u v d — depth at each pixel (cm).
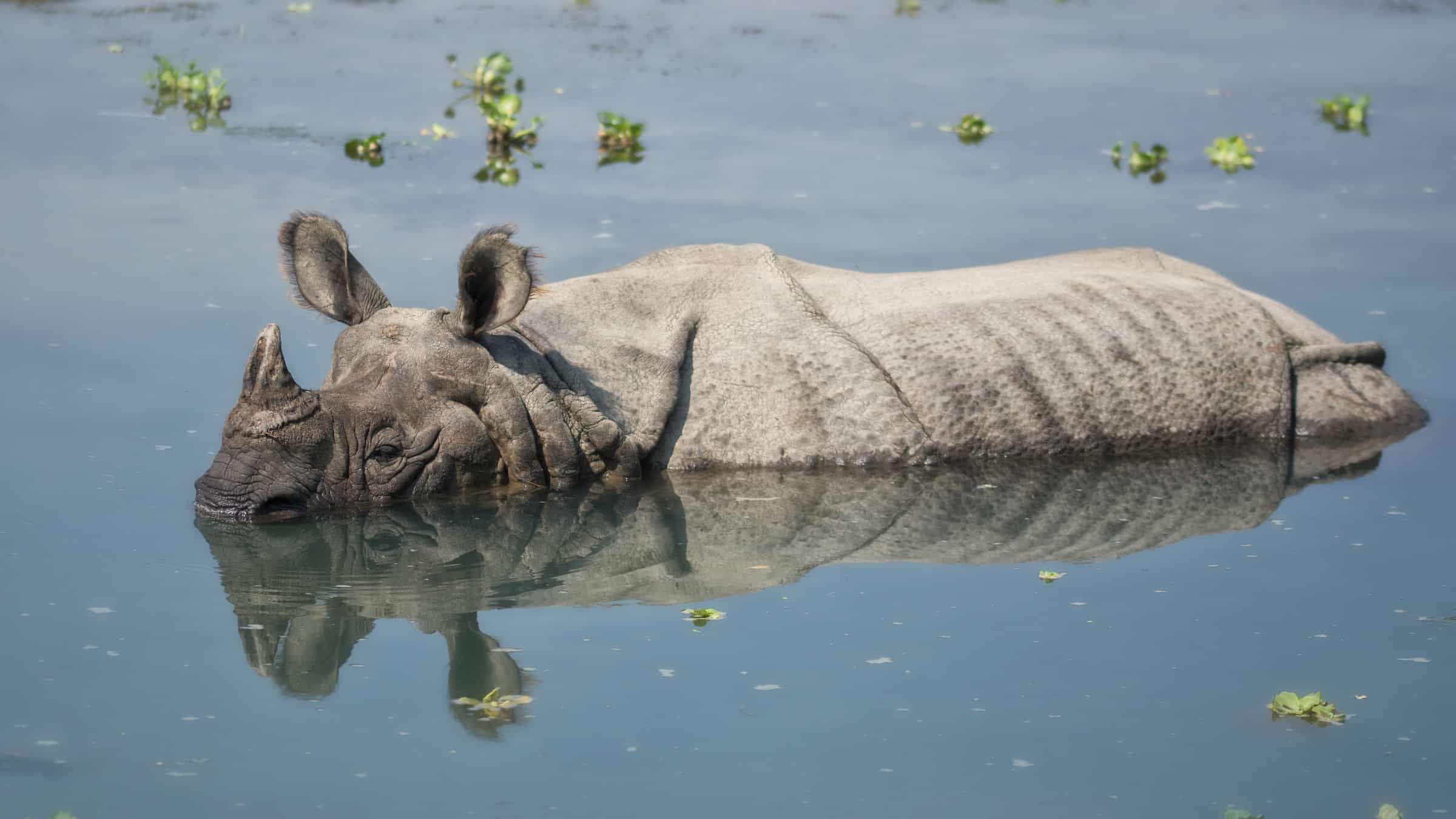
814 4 10606
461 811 2302
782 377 3900
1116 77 8538
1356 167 6744
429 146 6900
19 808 2283
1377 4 10606
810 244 5547
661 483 3781
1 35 9038
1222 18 10244
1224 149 6794
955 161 6856
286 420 3438
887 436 3859
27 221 5706
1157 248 5584
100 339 4594
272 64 8481
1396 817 2278
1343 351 4272
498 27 9638
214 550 3284
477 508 3572
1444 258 5472
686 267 4156
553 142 7038
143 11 9888
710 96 7994
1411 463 3962
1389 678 2775
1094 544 3462
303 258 3678
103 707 2605
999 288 4216
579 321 3884
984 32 9769
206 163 6556
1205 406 4081
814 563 3344
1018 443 3959
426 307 4678
